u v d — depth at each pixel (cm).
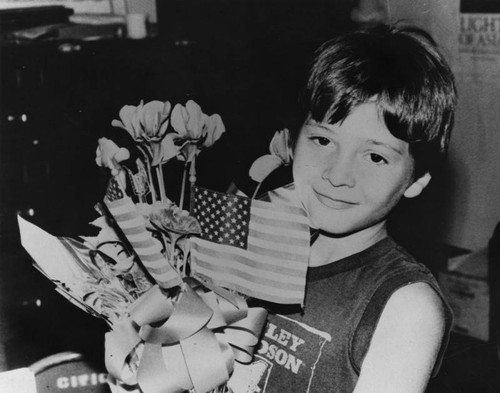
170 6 99
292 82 101
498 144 104
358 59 101
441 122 103
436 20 101
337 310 105
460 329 108
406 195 104
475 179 104
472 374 108
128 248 100
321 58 101
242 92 101
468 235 106
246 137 102
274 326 105
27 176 100
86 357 106
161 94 100
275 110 102
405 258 105
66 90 99
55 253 98
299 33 101
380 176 103
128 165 101
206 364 100
